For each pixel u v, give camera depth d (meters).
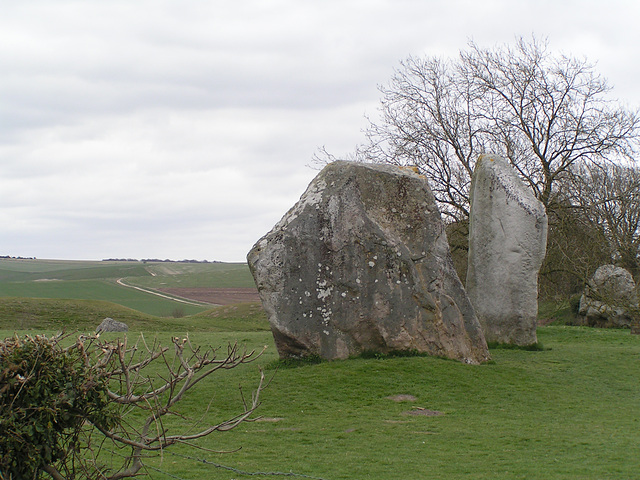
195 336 23.84
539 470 9.53
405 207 17.72
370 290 16.88
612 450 10.70
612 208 38.47
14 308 31.78
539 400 14.64
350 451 10.64
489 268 21.70
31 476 6.25
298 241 16.69
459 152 32.56
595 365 18.38
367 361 16.28
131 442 6.48
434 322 17.23
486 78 32.38
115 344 7.25
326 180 17.47
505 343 21.25
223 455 10.33
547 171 31.52
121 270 108.12
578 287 39.97
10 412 6.02
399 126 33.06
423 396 14.41
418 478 9.13
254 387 14.61
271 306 16.33
